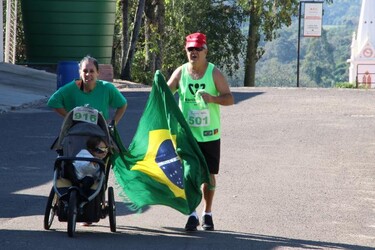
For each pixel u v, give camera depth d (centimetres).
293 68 16838
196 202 1767
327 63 16862
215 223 1888
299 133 3322
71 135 1714
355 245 1722
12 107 3919
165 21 7769
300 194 2233
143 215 1952
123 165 1816
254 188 2292
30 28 5869
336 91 4984
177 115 1755
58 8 5809
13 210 1962
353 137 3256
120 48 7450
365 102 4375
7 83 4750
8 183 2288
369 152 2938
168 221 1895
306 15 7094
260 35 8381
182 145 1764
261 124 3544
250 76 8450
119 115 1792
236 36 8406
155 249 1609
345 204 2131
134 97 4525
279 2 7569
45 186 2253
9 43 6069
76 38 5862
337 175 2519
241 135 3247
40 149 2842
